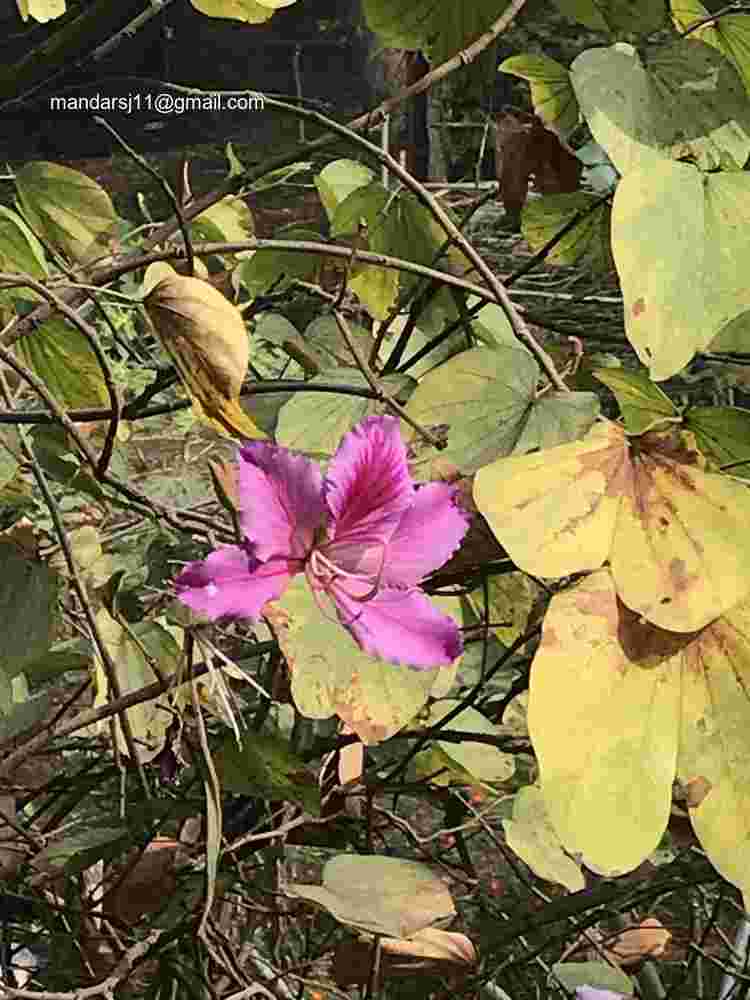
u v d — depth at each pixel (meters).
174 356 0.43
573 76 0.43
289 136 1.54
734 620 0.36
